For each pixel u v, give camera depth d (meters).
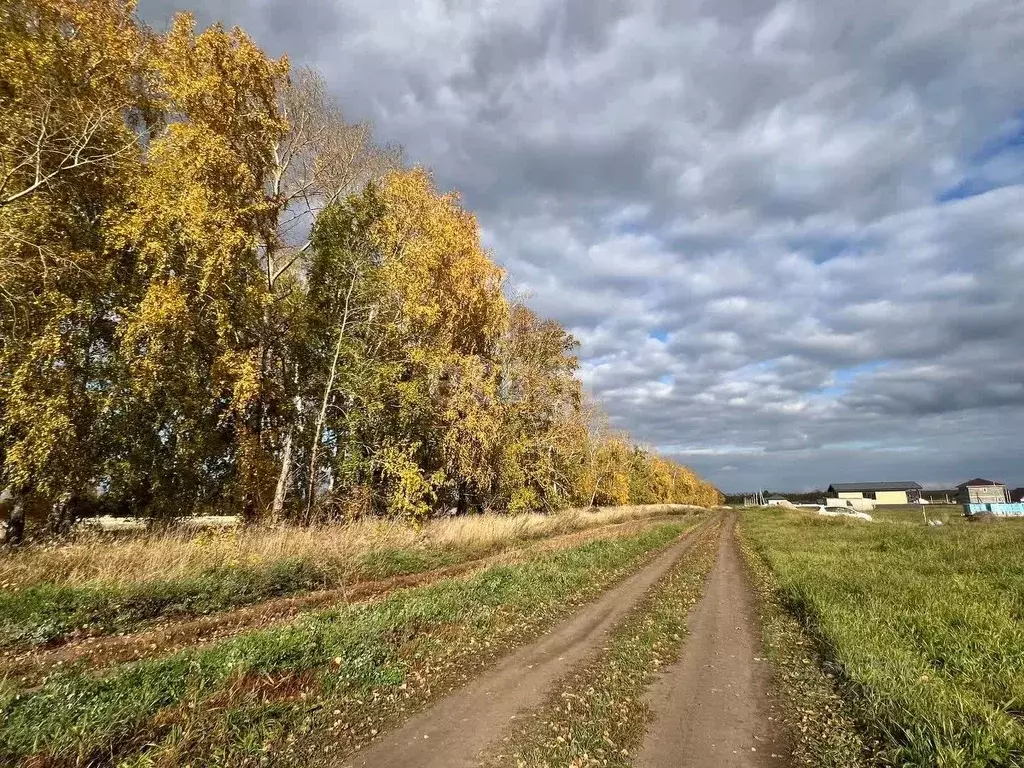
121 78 17.66
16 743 5.11
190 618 10.77
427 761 5.33
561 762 5.32
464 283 27.80
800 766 5.31
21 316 14.97
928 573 15.30
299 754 5.43
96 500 18.84
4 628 8.97
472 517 27.62
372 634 8.82
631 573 17.73
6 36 14.88
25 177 14.86
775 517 63.25
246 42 20.69
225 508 20.75
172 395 18.50
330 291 24.94
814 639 9.76
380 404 22.75
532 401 36.41
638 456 91.19
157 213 17.00
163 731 5.67
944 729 5.44
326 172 24.84
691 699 7.02
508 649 9.00
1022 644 8.06
